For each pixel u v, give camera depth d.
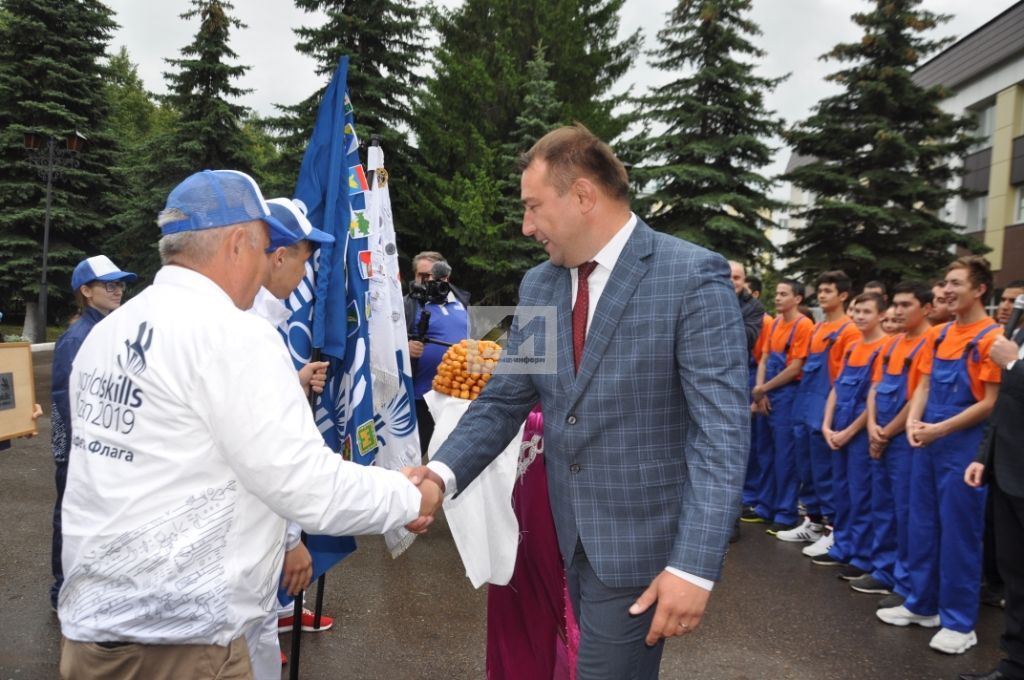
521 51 20.52
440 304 4.92
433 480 1.80
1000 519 2.88
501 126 20.08
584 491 1.68
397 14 20.05
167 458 1.31
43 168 18.09
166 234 1.46
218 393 1.29
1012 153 18.53
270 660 2.31
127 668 1.35
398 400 2.87
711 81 18.06
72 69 21.34
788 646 3.31
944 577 3.33
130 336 1.37
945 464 3.34
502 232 18.45
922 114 17.34
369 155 2.85
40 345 17.53
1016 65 18.47
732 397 1.50
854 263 17.11
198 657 1.36
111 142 22.58
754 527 5.45
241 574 1.36
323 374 2.48
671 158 18.55
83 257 21.19
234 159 22.58
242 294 1.51
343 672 2.95
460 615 3.55
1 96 20.80
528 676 2.47
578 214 1.65
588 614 1.71
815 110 17.91
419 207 19.17
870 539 4.21
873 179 16.89
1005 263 18.73
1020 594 2.82
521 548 2.45
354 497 1.38
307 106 19.50
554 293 1.85
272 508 1.34
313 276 2.57
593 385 1.64
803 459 5.08
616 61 21.62
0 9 21.69
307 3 19.58
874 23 17.16
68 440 3.37
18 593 3.66
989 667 3.12
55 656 3.01
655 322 1.59
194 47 22.05
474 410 1.98
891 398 3.94
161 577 1.29
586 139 1.67
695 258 1.61
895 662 3.16
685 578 1.39
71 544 1.36
